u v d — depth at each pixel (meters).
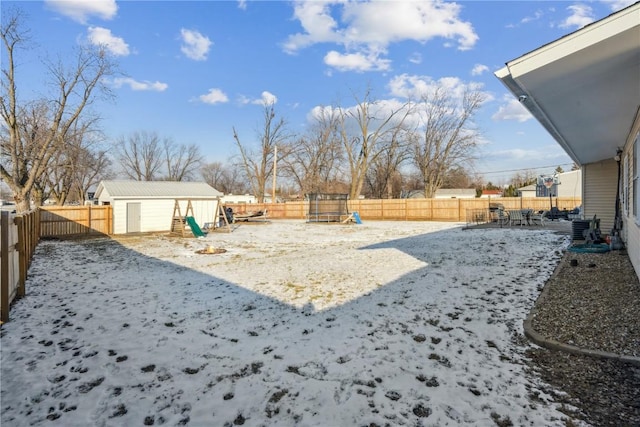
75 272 7.01
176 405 2.42
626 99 4.41
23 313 4.38
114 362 3.05
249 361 3.04
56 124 18.92
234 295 5.19
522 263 6.87
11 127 17.91
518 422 2.13
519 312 4.07
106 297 5.12
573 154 9.49
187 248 10.84
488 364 2.88
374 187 38.94
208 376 2.79
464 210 23.73
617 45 3.00
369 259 8.12
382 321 3.94
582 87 3.96
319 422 2.20
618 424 2.07
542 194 30.98
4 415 2.31
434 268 6.69
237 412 2.32
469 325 3.74
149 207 17.27
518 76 3.57
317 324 3.91
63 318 4.20
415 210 25.11
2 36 17.05
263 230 17.30
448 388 2.54
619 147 8.23
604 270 5.73
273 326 3.88
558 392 2.43
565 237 10.93
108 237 14.41
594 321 3.58
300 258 8.61
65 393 2.57
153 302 4.85
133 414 2.32
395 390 2.54
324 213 23.19
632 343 3.04
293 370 2.86
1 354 3.21
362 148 32.97
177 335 3.65
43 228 14.83
